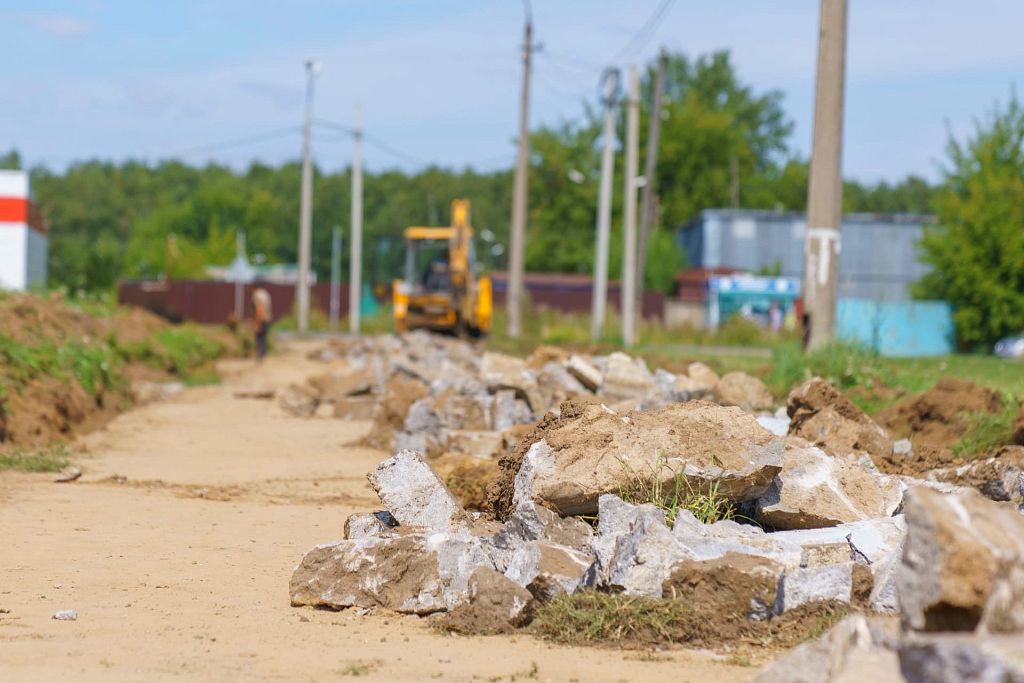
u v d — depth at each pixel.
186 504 20.98
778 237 135.38
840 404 21.81
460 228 78.44
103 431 32.22
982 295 95.38
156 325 58.34
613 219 169.12
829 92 35.97
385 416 30.31
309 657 11.57
